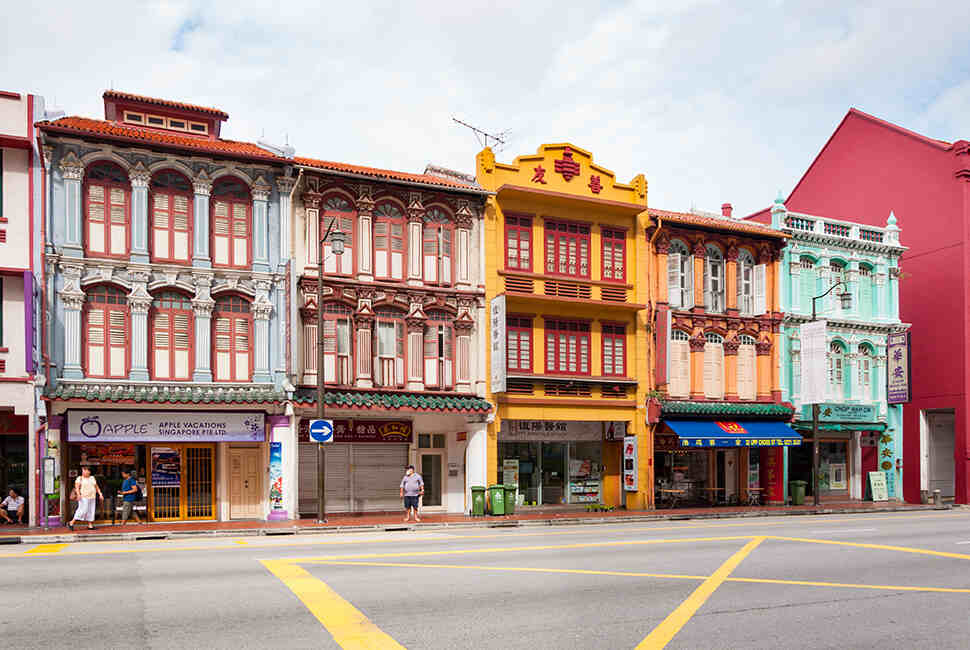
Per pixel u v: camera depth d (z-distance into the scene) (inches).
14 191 898.7
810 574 510.3
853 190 1670.8
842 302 1259.8
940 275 1496.1
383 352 1070.4
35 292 871.7
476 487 1064.2
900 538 742.5
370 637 331.3
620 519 1029.8
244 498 989.8
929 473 1507.1
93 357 914.7
